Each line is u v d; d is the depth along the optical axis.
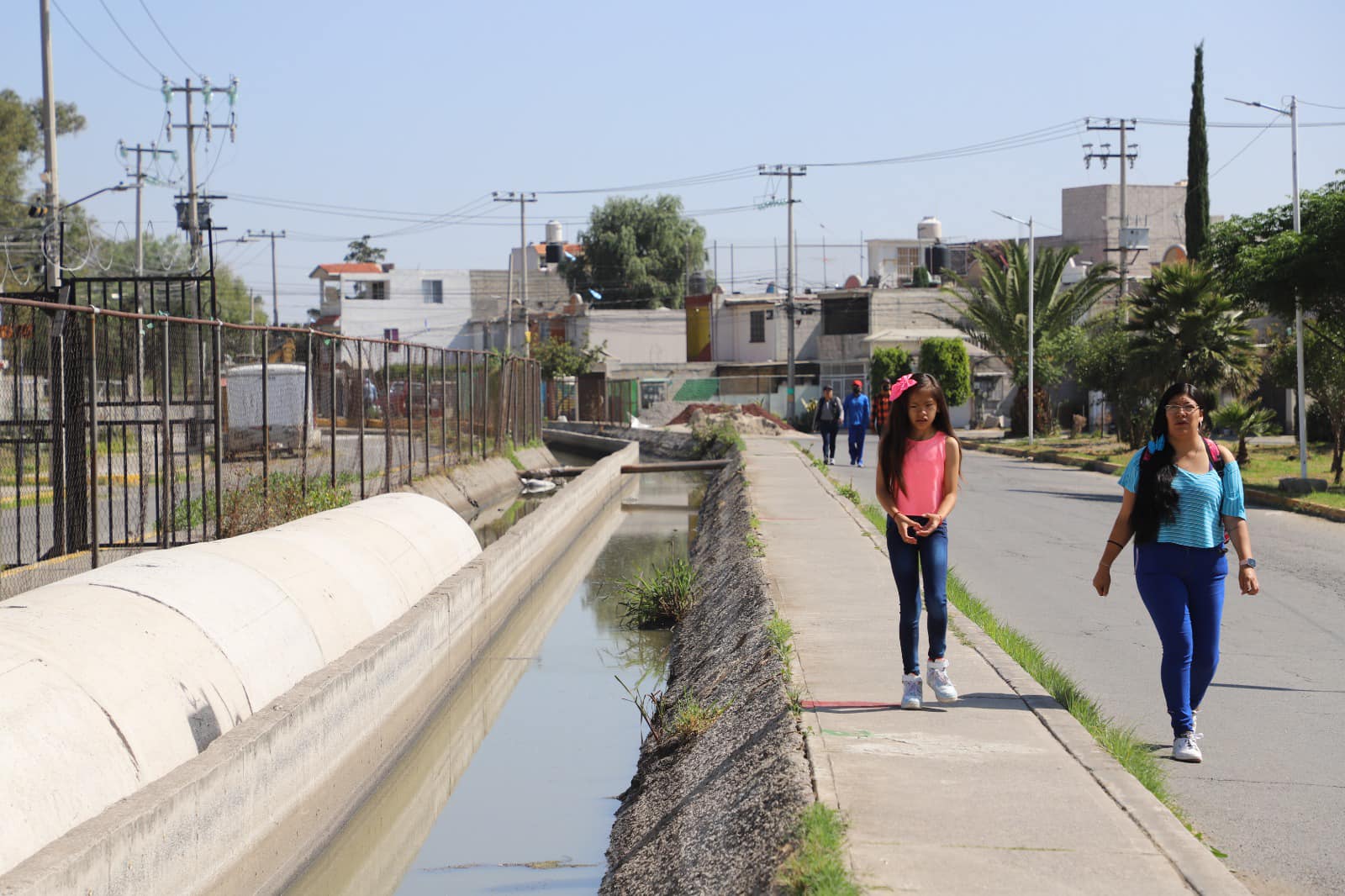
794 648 8.95
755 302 74.12
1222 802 6.33
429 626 11.72
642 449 51.12
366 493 21.56
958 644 9.00
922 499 7.18
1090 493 24.41
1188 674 6.93
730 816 6.34
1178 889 4.65
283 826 7.85
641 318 78.81
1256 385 31.61
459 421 30.12
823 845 4.99
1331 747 7.29
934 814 5.45
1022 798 5.67
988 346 47.00
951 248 87.50
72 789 6.16
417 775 10.34
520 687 12.95
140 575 9.02
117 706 6.95
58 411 14.14
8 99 63.38
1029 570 14.39
